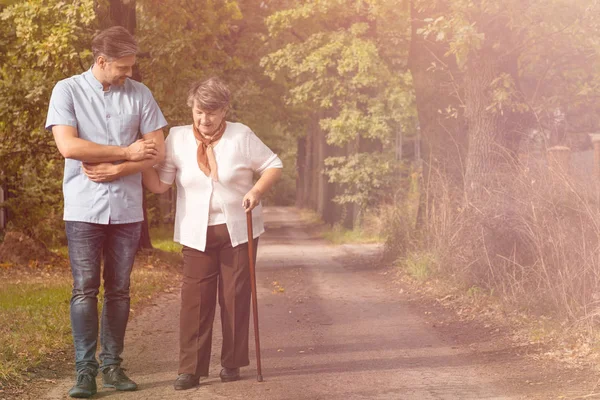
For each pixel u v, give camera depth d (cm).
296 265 1767
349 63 2439
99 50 525
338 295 1145
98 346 693
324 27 2739
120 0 1588
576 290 766
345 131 2603
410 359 658
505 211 957
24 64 1431
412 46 1647
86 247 528
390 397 524
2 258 1427
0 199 1789
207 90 547
